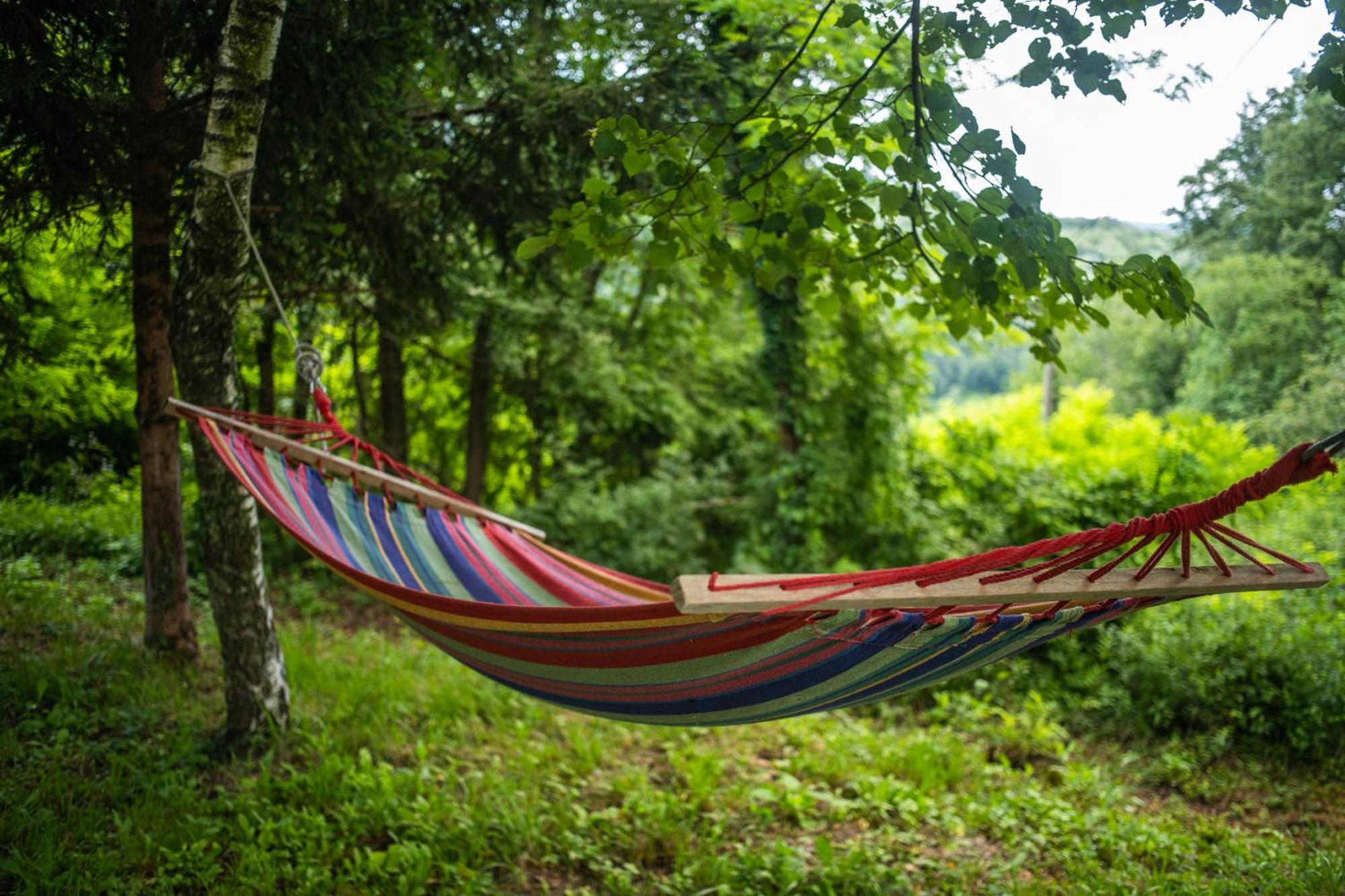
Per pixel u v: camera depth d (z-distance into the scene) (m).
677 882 4.03
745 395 12.06
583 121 5.21
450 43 5.04
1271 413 8.36
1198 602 6.70
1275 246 7.79
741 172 3.56
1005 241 2.82
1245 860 4.33
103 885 3.46
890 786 5.06
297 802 4.28
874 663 2.37
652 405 11.13
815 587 2.01
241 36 3.80
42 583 6.97
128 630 6.30
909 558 8.95
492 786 4.63
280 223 5.22
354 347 9.24
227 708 4.90
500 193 5.75
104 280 6.07
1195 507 2.21
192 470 9.70
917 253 3.64
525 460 12.60
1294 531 7.17
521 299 9.12
